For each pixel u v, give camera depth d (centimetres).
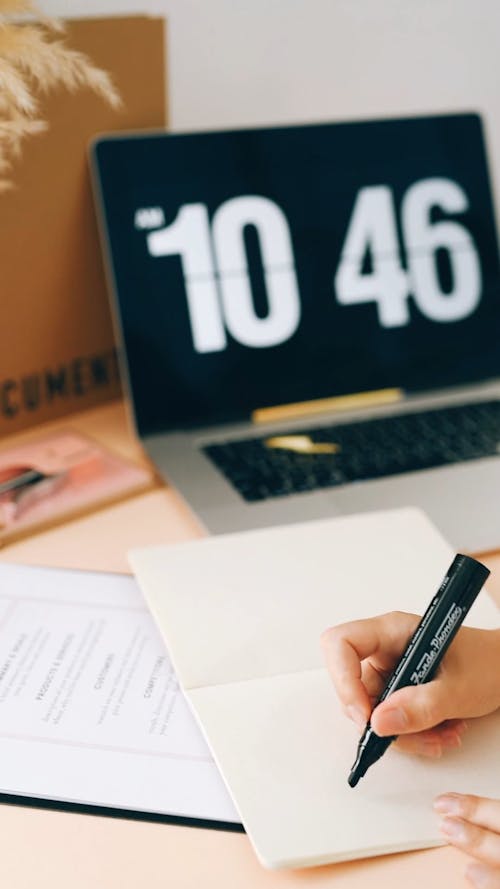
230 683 47
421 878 38
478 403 81
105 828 40
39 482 65
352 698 43
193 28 80
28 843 40
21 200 69
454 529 62
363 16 86
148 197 73
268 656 49
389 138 80
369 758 41
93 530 62
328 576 55
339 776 42
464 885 38
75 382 78
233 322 76
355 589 54
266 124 82
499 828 39
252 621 52
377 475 68
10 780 42
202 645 50
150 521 64
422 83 92
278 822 40
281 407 78
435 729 44
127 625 53
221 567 56
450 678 43
